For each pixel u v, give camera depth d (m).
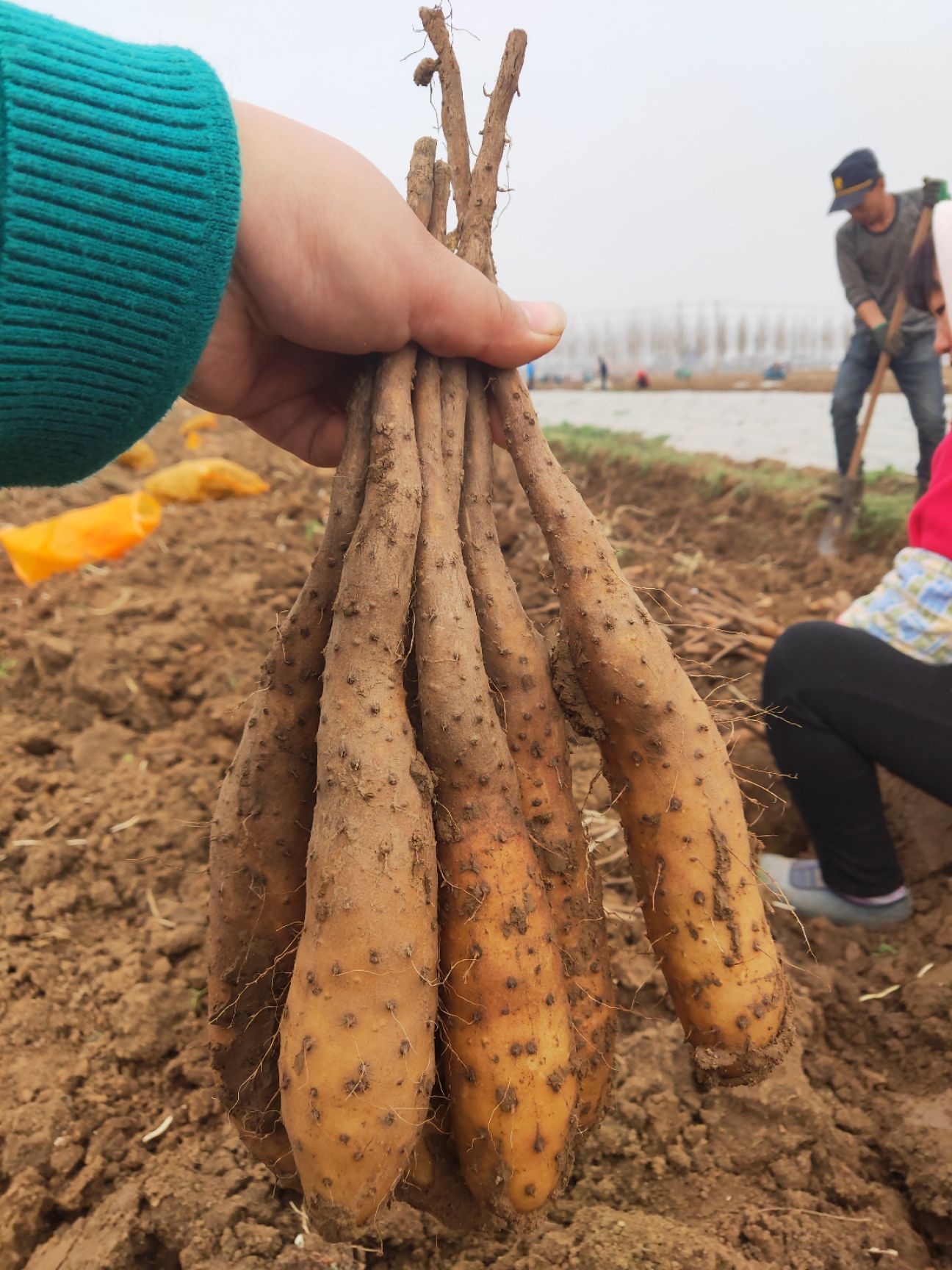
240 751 1.77
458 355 1.79
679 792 1.64
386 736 1.48
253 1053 1.75
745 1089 2.28
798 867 3.19
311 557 6.05
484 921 1.51
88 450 1.59
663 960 1.69
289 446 2.24
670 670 1.67
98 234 1.36
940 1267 1.96
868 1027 2.61
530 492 1.77
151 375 1.50
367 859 1.41
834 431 7.11
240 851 1.71
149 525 6.19
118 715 4.21
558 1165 1.51
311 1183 1.37
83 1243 1.96
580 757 3.84
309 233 1.56
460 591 1.62
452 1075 1.52
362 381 1.76
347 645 1.54
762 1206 2.05
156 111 1.40
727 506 7.38
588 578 1.69
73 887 3.11
